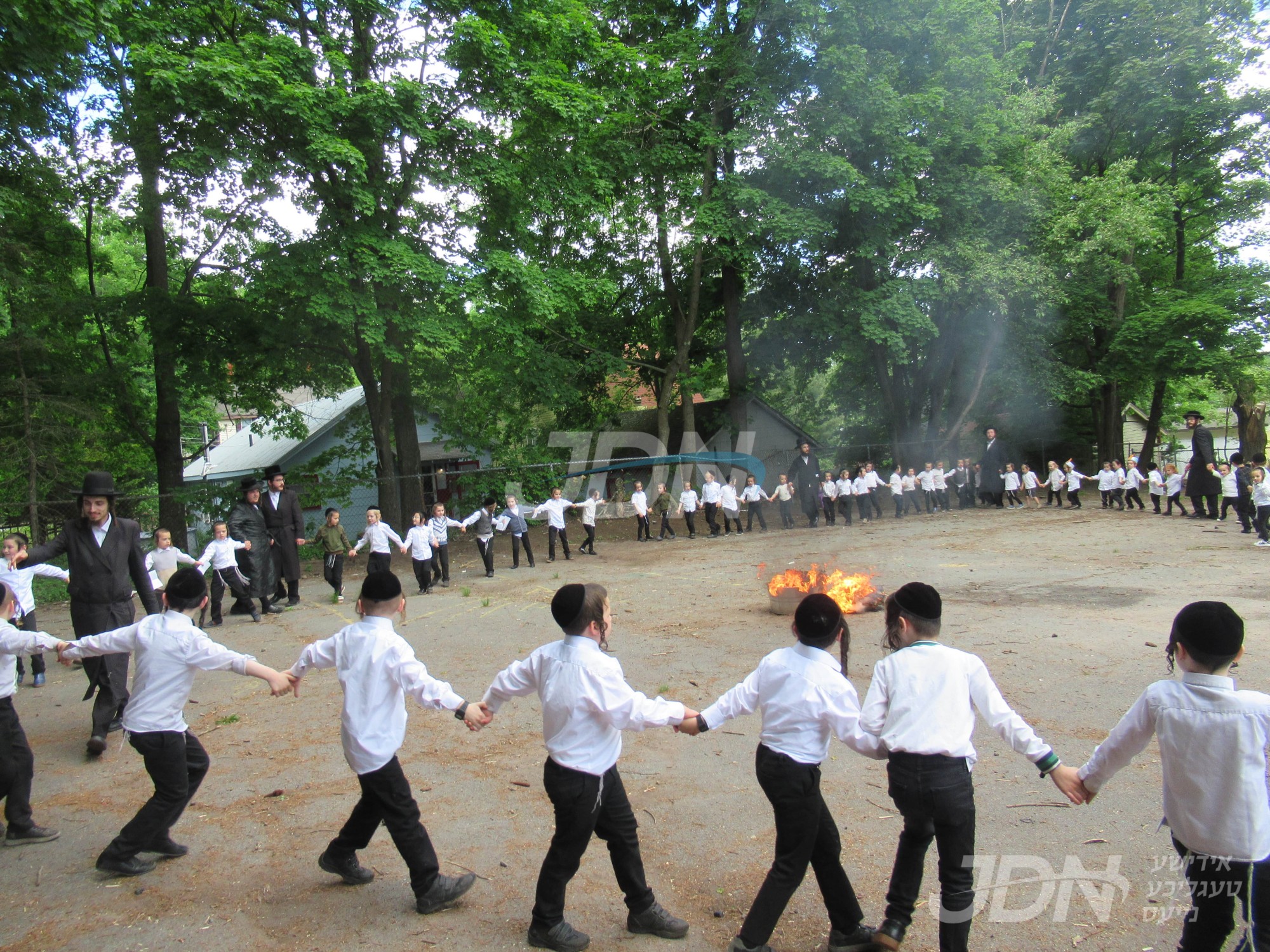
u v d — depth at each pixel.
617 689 3.42
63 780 5.79
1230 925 2.79
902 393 31.23
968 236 23.77
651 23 24.22
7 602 4.54
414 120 15.02
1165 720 2.84
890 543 17.42
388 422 19.78
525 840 4.58
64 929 3.78
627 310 28.52
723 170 25.02
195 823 4.92
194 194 16.72
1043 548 15.28
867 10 22.14
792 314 27.33
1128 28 25.98
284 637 10.40
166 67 13.37
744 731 6.17
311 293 15.34
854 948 3.38
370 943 3.61
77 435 18.11
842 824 4.62
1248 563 12.45
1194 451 18.84
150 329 18.12
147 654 4.21
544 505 17.70
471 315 19.52
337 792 5.35
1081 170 28.72
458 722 6.68
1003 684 6.89
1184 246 29.44
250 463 26.25
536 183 18.17
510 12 16.78
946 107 22.98
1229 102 25.89
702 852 4.36
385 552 13.26
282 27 16.09
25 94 12.80
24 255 16.64
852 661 7.91
